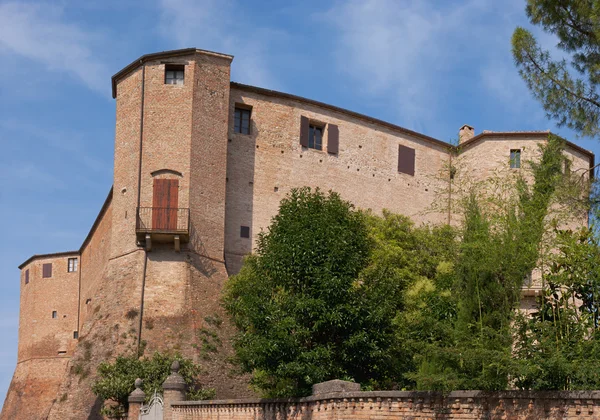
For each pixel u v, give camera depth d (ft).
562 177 93.86
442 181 184.34
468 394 62.39
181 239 151.53
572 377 62.69
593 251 71.87
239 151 165.17
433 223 179.22
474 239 80.23
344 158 175.83
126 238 154.61
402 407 65.51
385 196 178.60
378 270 91.09
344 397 69.10
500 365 65.05
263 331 85.30
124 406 127.95
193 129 156.35
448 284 111.55
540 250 79.87
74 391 141.38
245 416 82.69
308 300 84.12
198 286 150.41
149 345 142.92
